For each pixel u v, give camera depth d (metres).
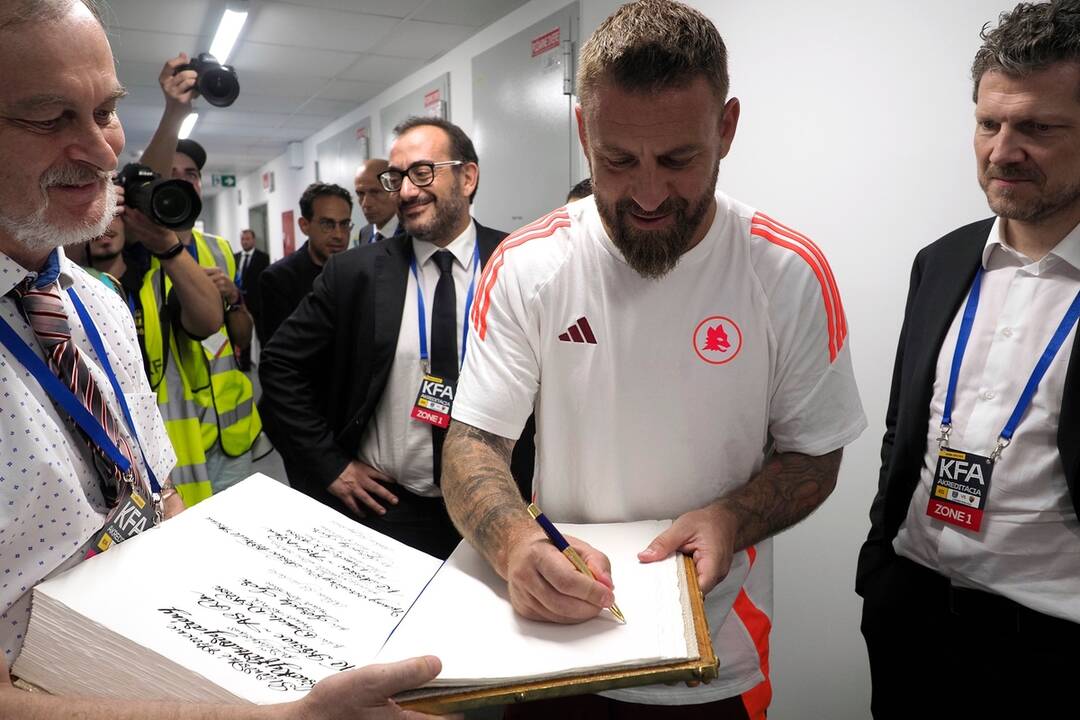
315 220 3.00
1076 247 1.04
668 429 0.84
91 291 0.86
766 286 0.83
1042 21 0.97
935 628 1.18
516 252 0.88
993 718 1.11
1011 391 1.09
